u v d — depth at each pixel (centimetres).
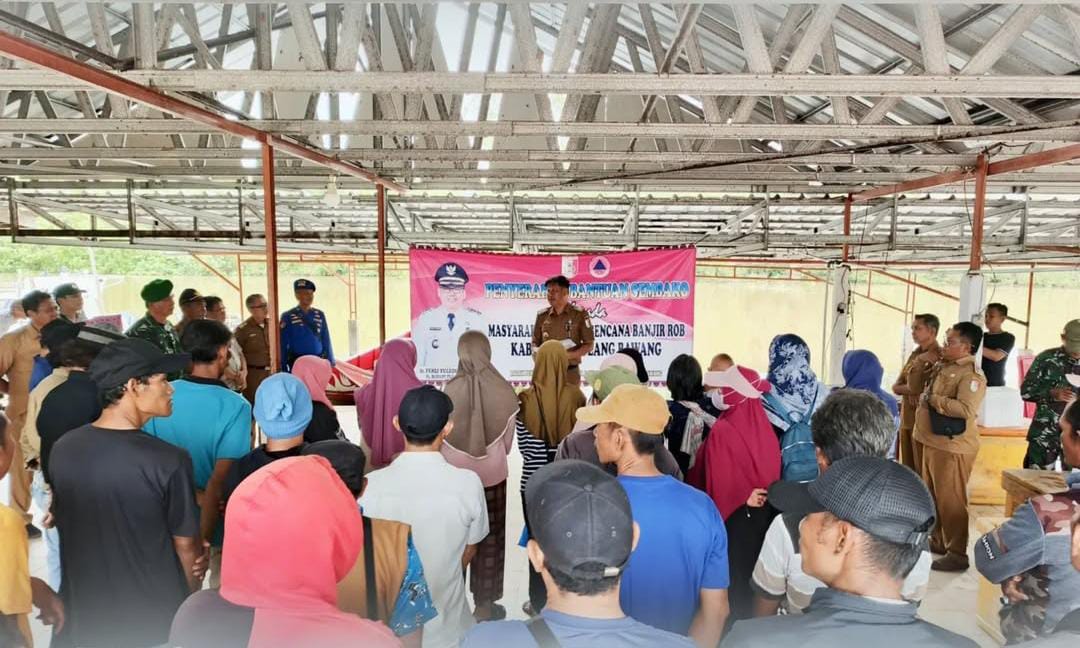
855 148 451
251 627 118
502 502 314
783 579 177
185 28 369
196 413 260
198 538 206
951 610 361
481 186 697
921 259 989
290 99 654
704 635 182
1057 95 311
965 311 497
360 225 1109
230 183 792
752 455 236
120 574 192
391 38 569
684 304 673
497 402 306
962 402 397
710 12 443
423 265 673
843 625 109
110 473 188
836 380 764
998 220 860
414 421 206
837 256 1019
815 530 123
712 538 177
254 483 119
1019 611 192
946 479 405
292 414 205
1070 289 1517
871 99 492
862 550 113
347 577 154
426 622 184
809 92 321
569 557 106
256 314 645
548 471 120
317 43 330
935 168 608
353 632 115
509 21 570
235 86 331
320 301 1681
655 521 173
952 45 387
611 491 113
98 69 299
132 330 485
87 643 195
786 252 1061
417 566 165
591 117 496
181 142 671
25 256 2122
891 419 191
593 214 927
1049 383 467
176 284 1814
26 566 168
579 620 108
